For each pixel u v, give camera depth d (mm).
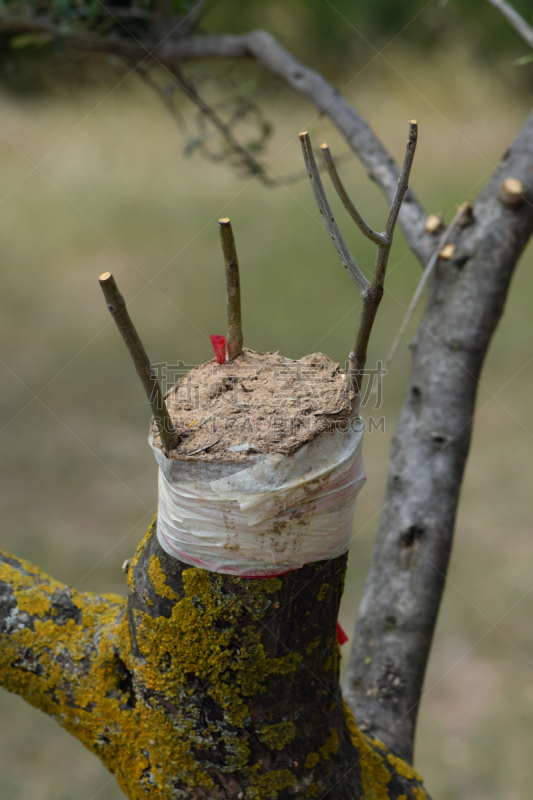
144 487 4090
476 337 1460
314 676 895
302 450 764
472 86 8836
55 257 6848
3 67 2959
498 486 4164
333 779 951
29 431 4562
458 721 2848
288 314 5762
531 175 1512
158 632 852
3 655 976
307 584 825
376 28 9117
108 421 4703
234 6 8961
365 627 1373
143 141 8547
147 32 2449
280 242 6895
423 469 1413
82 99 8641
